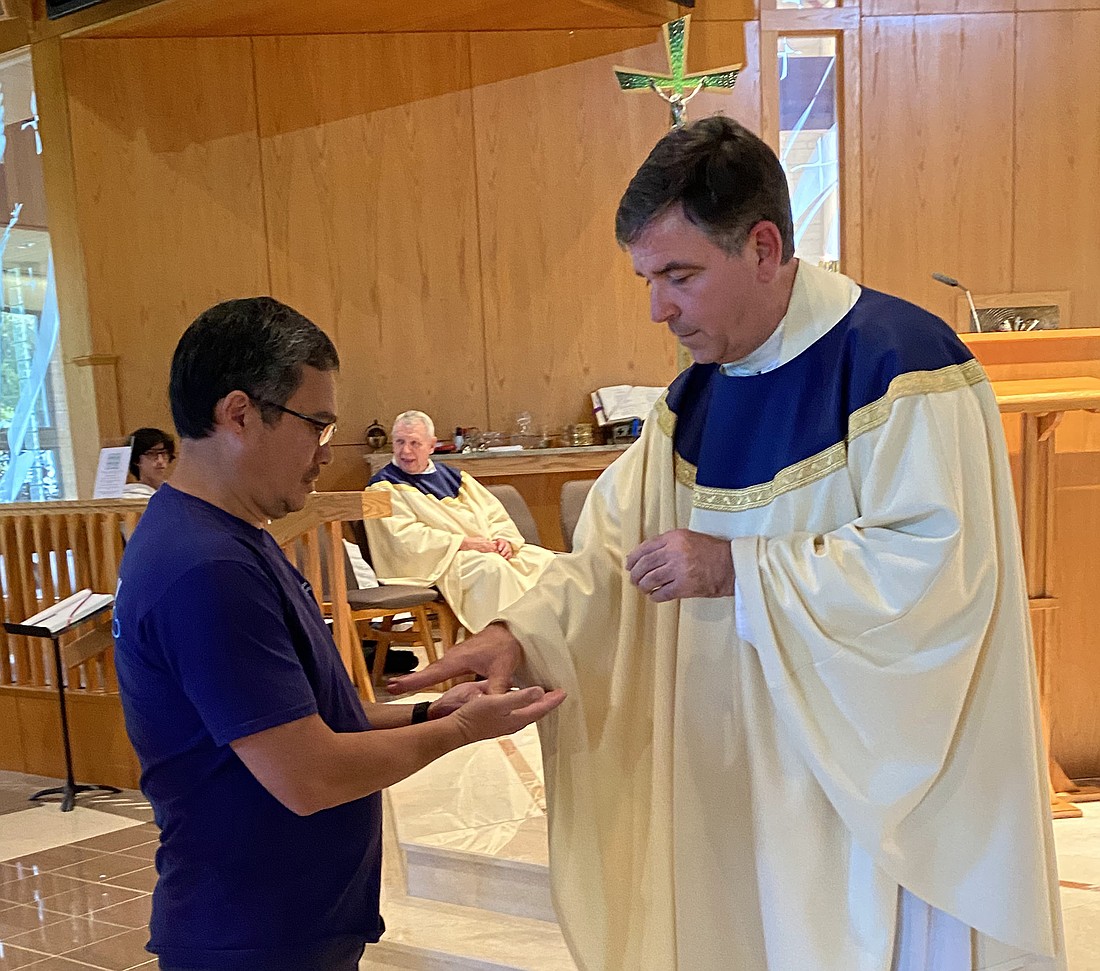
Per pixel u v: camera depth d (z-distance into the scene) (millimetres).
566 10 6145
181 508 1338
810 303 1485
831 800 1398
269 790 1271
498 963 2268
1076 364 3178
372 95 6328
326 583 4617
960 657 1358
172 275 6230
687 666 1580
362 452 6406
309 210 6320
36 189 6543
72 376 6289
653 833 1627
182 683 1279
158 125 6156
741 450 1537
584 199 6523
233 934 1352
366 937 1524
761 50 6641
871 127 6789
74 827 3912
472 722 1471
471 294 6480
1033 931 1418
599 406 6457
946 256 6906
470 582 4812
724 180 1343
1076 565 3262
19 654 4613
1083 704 3316
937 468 1344
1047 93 6883
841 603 1353
